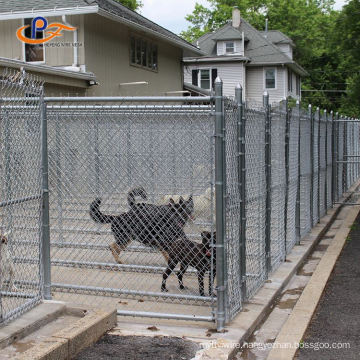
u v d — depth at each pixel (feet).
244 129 19.48
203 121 19.75
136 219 21.93
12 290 18.12
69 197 24.23
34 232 19.48
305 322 18.70
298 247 30.32
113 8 64.49
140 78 70.95
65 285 20.02
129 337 16.28
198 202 21.29
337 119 47.78
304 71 145.89
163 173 21.85
